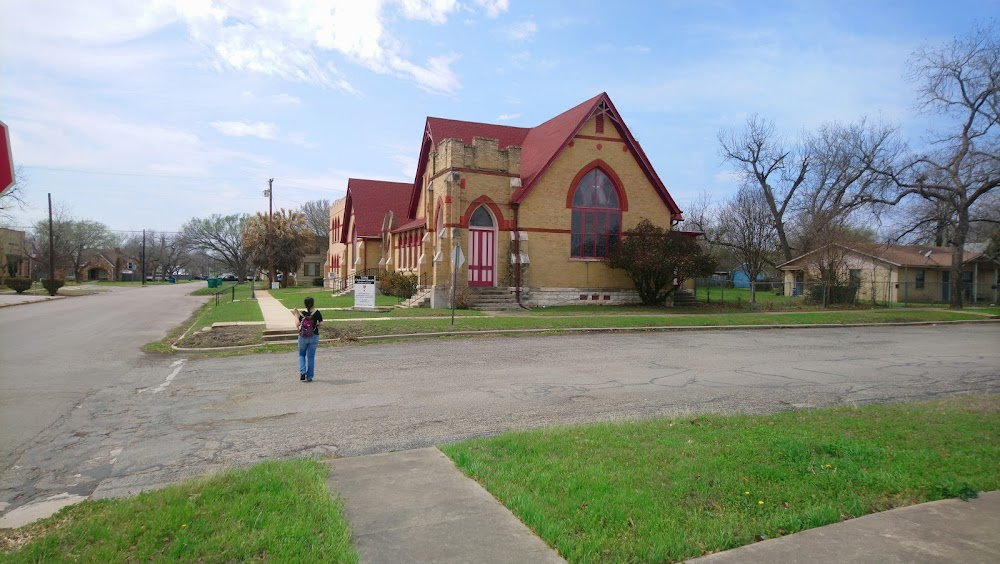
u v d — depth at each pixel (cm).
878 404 1022
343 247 5272
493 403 1034
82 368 1423
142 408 1016
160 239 13750
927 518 520
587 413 965
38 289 6266
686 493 555
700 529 488
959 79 3369
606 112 3109
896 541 477
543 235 3019
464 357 1554
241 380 1258
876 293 4369
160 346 1778
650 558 440
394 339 1881
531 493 555
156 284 9356
